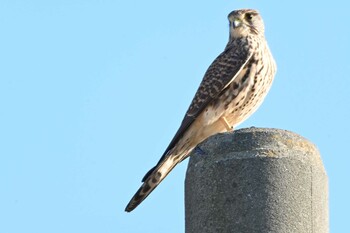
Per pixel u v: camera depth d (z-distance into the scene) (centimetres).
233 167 776
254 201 763
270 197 763
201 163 797
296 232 756
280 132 803
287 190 767
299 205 765
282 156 777
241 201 765
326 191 802
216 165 784
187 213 807
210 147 803
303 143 802
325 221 786
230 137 801
